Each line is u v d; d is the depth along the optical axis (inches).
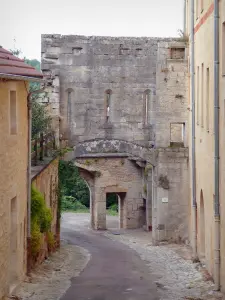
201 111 1091.3
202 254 1113.4
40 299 759.1
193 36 1179.9
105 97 1328.7
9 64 714.2
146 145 1344.7
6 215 727.1
